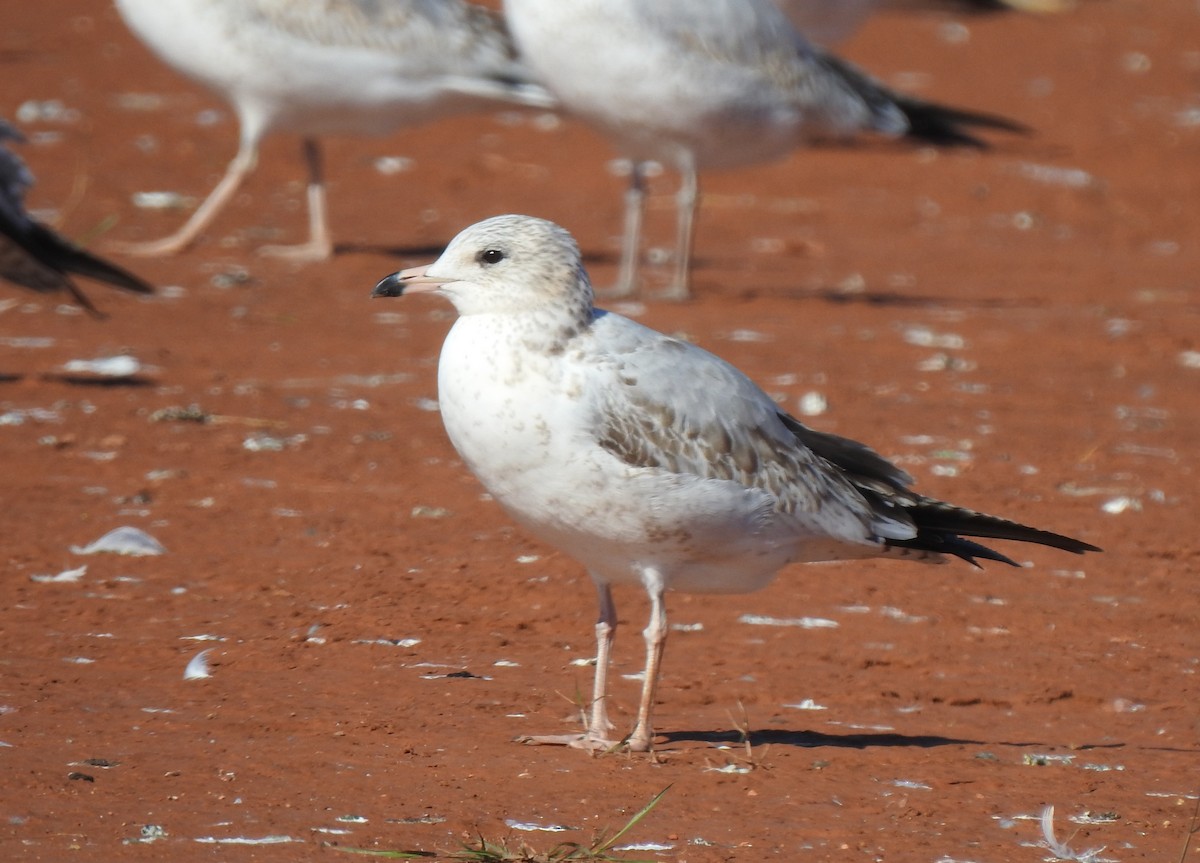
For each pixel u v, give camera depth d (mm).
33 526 12359
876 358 19016
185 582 11383
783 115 20922
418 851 7250
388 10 21906
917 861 7387
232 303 20188
